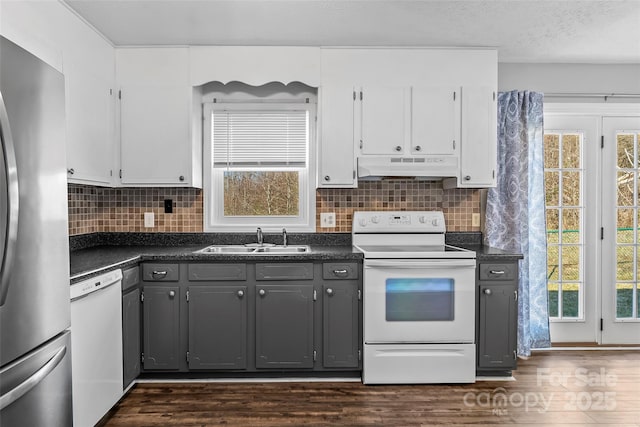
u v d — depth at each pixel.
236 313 2.63
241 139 3.23
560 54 3.11
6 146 1.16
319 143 2.97
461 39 2.83
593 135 3.38
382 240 3.14
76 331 1.85
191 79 2.90
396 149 2.93
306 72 2.93
